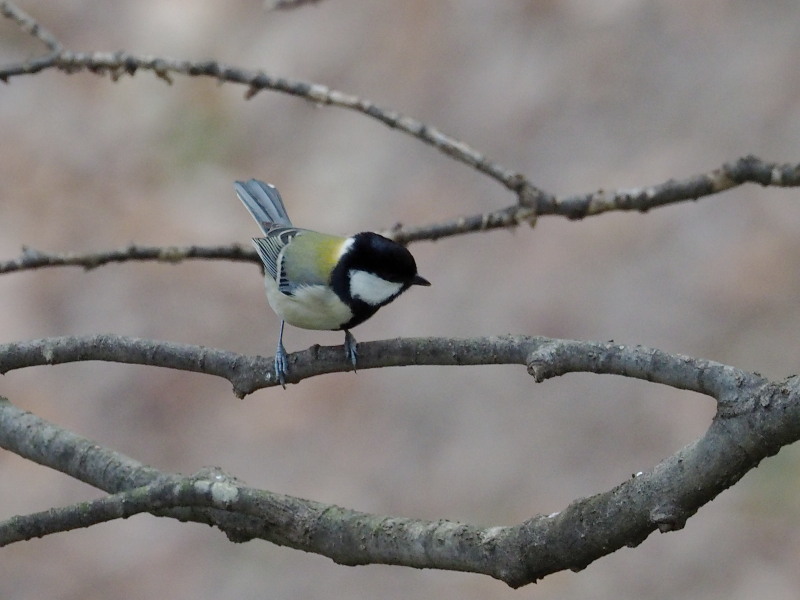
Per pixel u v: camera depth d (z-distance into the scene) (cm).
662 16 1994
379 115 720
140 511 470
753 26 1922
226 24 2202
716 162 1714
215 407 1606
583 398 1527
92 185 1928
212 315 1711
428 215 1788
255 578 1378
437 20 2117
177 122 2039
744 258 1609
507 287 1664
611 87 1905
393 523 455
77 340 573
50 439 560
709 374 400
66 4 2258
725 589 1245
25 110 2067
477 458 1482
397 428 1549
